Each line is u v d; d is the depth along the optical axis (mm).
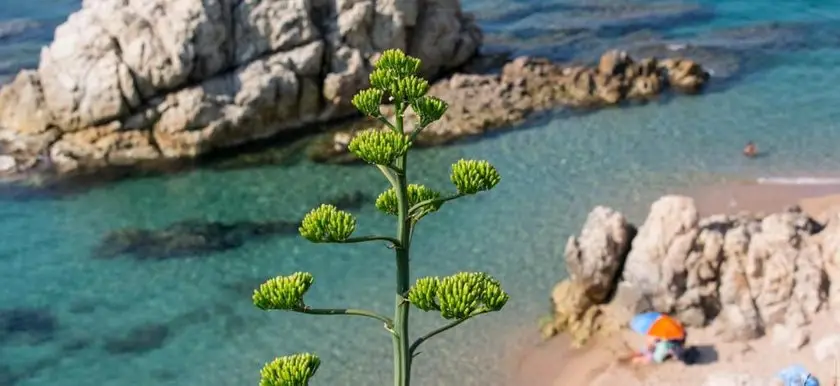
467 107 38062
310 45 37375
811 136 35812
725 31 46688
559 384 22984
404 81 7684
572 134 36625
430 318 25812
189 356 24859
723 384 20359
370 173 34375
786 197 31375
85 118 35344
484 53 44281
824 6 49594
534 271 27719
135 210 32094
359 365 24203
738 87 40344
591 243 24906
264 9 36781
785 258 23406
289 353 24812
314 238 7559
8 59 42500
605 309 24875
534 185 32969
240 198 32750
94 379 24047
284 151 36031
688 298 23609
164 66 35219
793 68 42094
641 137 36312
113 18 35906
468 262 28344
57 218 31609
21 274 28562
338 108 38156
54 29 46188
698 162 34219
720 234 24062
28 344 25375
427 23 41094
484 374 23547
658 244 24125
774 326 23031
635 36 46375
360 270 28375
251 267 28656
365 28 38844
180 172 34719
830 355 21656
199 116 35312
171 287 27766
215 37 35750
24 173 34094
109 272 28562
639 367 22859
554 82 40062
